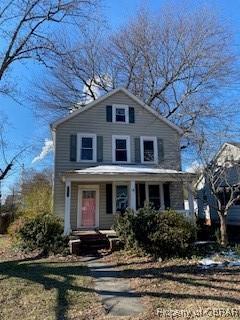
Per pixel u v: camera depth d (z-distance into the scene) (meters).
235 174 19.53
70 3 12.26
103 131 18.80
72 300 6.75
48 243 13.37
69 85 26.62
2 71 12.23
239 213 20.89
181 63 25.11
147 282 8.06
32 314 5.99
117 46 26.89
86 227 17.39
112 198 18.03
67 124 18.36
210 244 13.52
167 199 18.45
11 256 13.13
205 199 25.44
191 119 20.56
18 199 31.39
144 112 19.75
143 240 11.79
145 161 18.98
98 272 9.44
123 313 5.89
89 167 17.91
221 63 23.83
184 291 7.14
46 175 31.56
